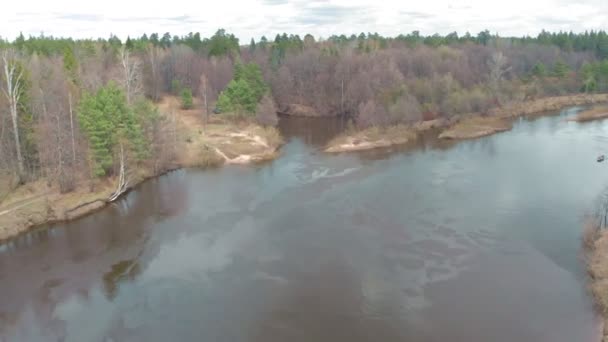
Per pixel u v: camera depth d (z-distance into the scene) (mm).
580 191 66375
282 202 65375
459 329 37938
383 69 129500
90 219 61062
